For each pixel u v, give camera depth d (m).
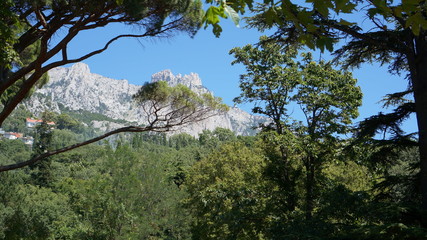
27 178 56.88
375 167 11.54
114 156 26.31
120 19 10.36
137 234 23.36
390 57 10.27
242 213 14.84
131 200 25.00
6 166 9.09
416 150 10.38
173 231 29.34
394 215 8.16
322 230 10.04
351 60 10.08
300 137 15.88
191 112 10.95
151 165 29.17
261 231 15.46
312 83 16.58
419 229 7.15
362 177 19.95
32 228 13.38
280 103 17.25
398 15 2.18
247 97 17.67
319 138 15.73
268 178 16.67
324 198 10.95
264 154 17.17
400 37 9.17
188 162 72.38
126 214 22.62
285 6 2.16
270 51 16.34
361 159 13.46
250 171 21.42
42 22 9.46
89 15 9.85
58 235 21.88
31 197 32.44
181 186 37.78
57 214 24.50
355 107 16.28
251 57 17.36
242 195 15.80
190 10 10.43
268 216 15.00
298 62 17.58
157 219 28.56
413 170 9.76
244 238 16.28
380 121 9.88
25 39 10.29
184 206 27.14
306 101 16.42
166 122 11.10
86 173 56.62
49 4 9.26
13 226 12.70
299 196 15.72
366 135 10.09
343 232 9.13
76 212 22.97
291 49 10.16
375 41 8.88
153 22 10.60
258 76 17.16
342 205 9.91
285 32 9.44
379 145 9.69
